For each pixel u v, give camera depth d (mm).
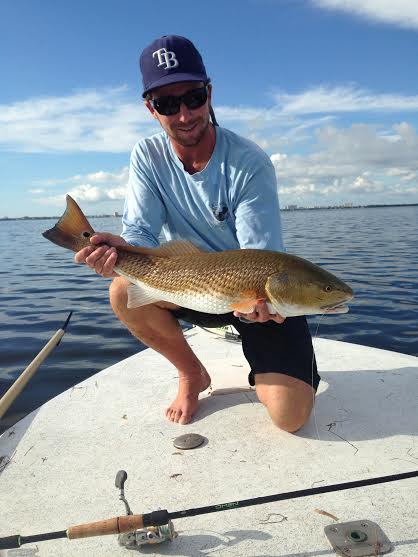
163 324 1201
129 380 1458
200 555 749
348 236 8922
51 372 2133
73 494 919
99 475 979
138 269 1102
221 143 1190
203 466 993
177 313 1259
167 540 775
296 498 869
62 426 1186
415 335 2516
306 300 1010
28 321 3078
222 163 1188
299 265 1017
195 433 1125
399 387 1319
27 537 712
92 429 1167
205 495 898
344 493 879
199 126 1142
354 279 4102
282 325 1165
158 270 1093
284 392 1089
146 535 755
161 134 1268
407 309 3031
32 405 1785
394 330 2613
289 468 972
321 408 1223
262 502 780
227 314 1217
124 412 1251
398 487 889
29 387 1965
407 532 770
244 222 1169
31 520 850
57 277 5035
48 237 1057
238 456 1023
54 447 1089
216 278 1047
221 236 1270
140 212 1261
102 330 2795
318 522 806
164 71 1107
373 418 1157
